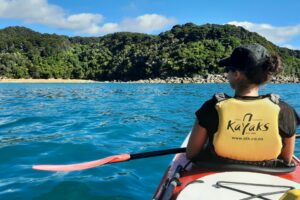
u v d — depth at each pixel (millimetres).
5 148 8055
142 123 12219
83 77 138625
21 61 128250
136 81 121750
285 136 3152
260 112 3014
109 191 5457
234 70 3076
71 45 164125
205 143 3381
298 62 132500
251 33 139250
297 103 20922
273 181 2979
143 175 6223
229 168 3225
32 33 195000
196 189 2875
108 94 31266
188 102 21578
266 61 2975
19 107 17828
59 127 11195
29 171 6379
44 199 5176
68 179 5898
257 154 3135
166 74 119875
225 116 3035
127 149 8250
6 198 5176
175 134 10281
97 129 10805
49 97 26781
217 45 127375
